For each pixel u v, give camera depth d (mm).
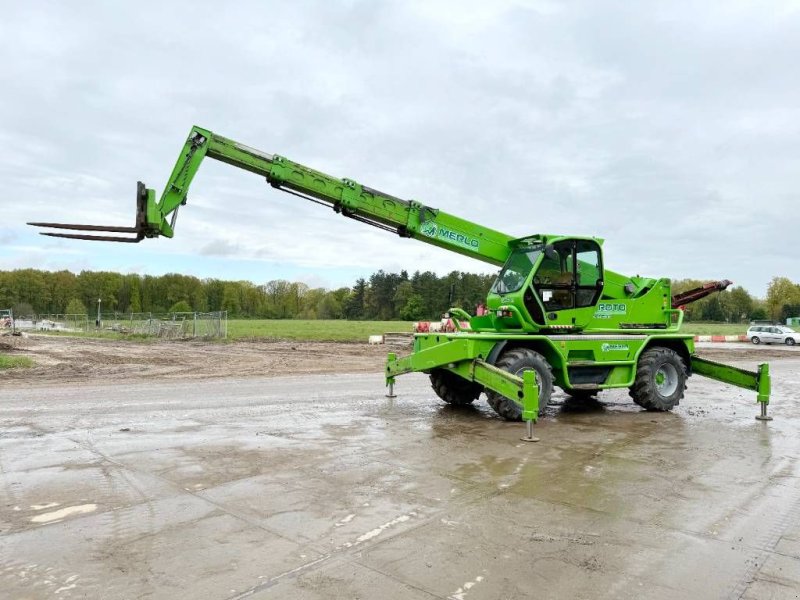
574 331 9320
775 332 35344
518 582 3279
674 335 9812
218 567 3436
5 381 13305
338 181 9227
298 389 11977
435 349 9094
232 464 5773
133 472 5465
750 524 4266
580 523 4234
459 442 6941
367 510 4449
